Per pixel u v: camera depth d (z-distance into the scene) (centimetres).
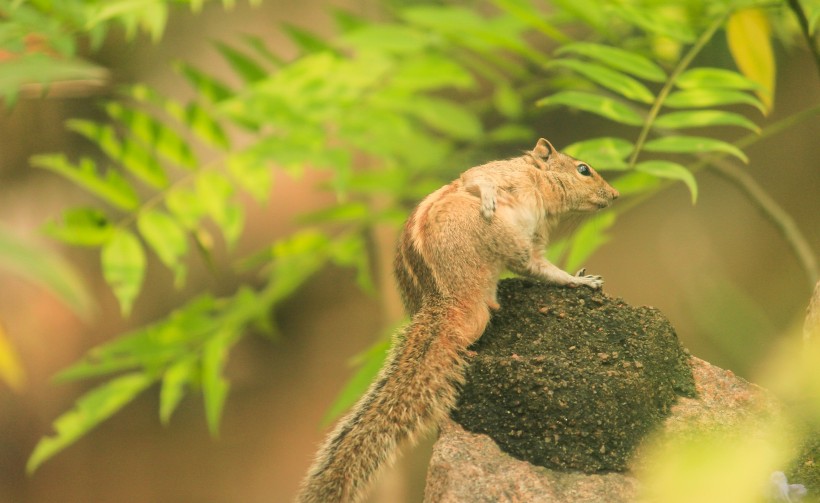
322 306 2238
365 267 1277
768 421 644
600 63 1117
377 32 1137
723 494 195
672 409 659
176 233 1020
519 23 1154
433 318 703
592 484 599
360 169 1670
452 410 664
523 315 719
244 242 2039
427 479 622
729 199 2120
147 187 1808
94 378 2112
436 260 717
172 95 1917
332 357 2225
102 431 2236
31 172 1961
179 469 2200
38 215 1950
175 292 2062
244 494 2150
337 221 1346
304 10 1945
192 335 1148
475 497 587
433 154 1277
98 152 1942
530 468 612
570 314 710
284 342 2250
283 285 1220
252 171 1063
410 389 673
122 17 995
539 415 625
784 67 2019
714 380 683
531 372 637
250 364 2256
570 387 626
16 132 1938
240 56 1184
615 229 2164
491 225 722
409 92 1154
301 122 1105
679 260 2089
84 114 1931
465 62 1298
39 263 374
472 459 617
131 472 2194
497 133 1302
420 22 1062
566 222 916
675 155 1998
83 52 1820
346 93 1136
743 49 967
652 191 974
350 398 930
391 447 664
